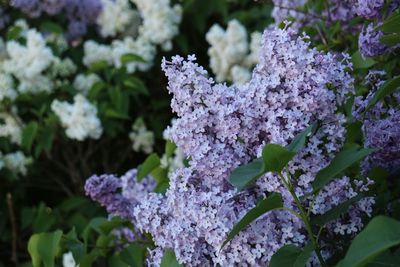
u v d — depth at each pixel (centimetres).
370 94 300
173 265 267
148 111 615
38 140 551
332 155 261
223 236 252
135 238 372
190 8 616
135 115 614
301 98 254
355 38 389
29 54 566
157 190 363
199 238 263
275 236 257
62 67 583
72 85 582
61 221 545
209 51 566
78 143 580
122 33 650
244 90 269
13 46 568
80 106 535
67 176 611
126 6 634
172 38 616
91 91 548
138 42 589
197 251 262
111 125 566
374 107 301
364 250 202
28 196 606
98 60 593
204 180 267
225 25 635
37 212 558
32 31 568
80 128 537
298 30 434
